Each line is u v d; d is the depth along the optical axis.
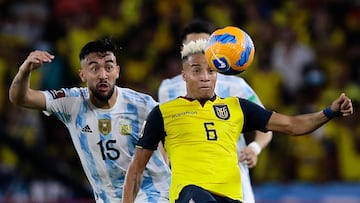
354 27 46.38
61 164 39.72
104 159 23.19
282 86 43.03
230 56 19.77
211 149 20.20
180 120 20.45
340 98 19.86
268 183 39.62
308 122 20.31
